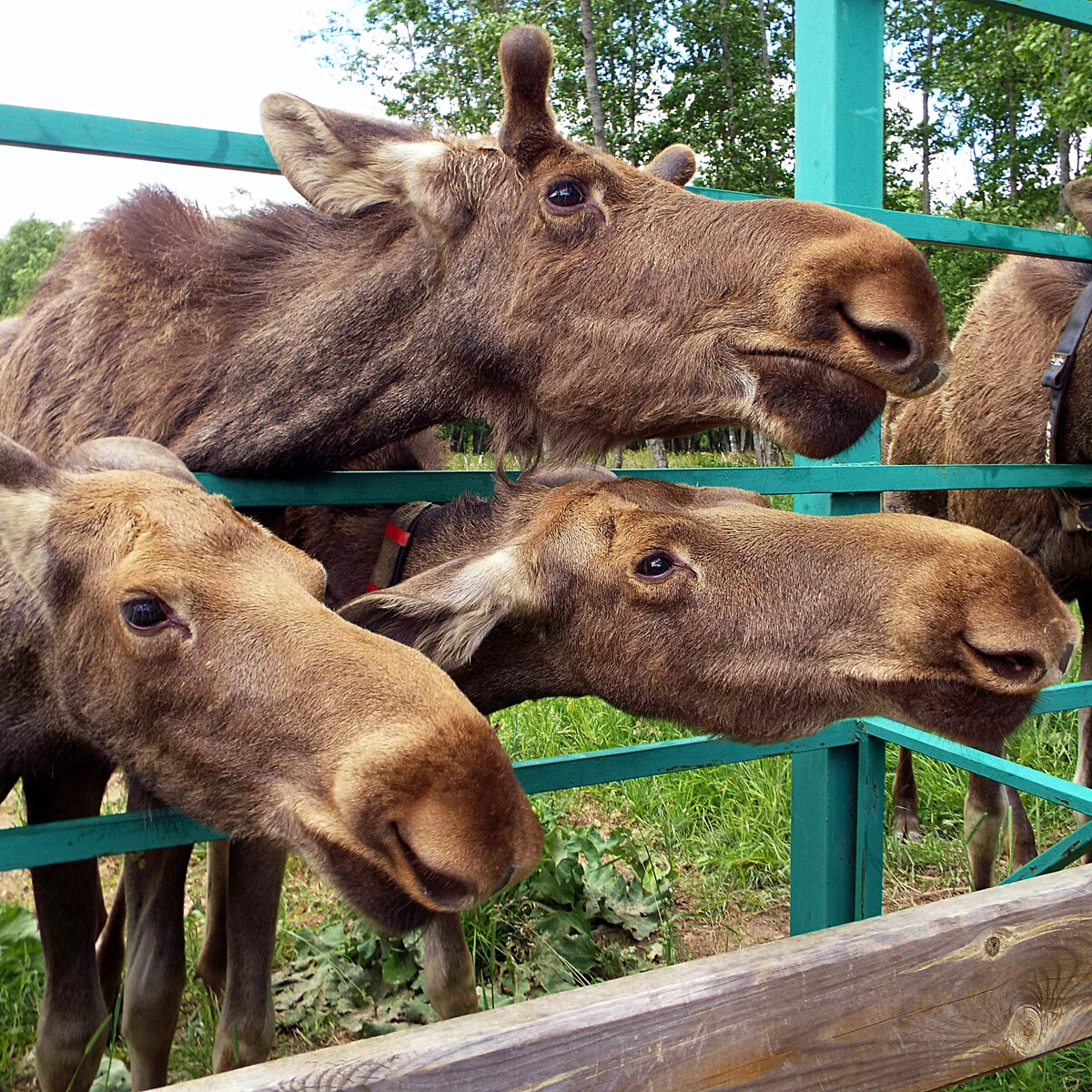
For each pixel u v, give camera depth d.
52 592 2.08
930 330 2.30
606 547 2.64
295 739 1.81
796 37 3.54
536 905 4.15
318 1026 3.63
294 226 3.03
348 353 2.81
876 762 3.67
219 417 2.88
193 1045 3.49
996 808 4.38
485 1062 1.26
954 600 2.24
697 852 4.90
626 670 2.65
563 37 26.27
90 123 2.54
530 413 2.75
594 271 2.55
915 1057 1.53
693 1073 1.38
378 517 3.19
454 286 2.68
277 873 2.89
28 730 2.40
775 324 2.39
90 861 2.77
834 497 3.47
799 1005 1.44
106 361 2.96
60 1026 2.75
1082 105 19.16
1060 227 5.10
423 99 28.34
